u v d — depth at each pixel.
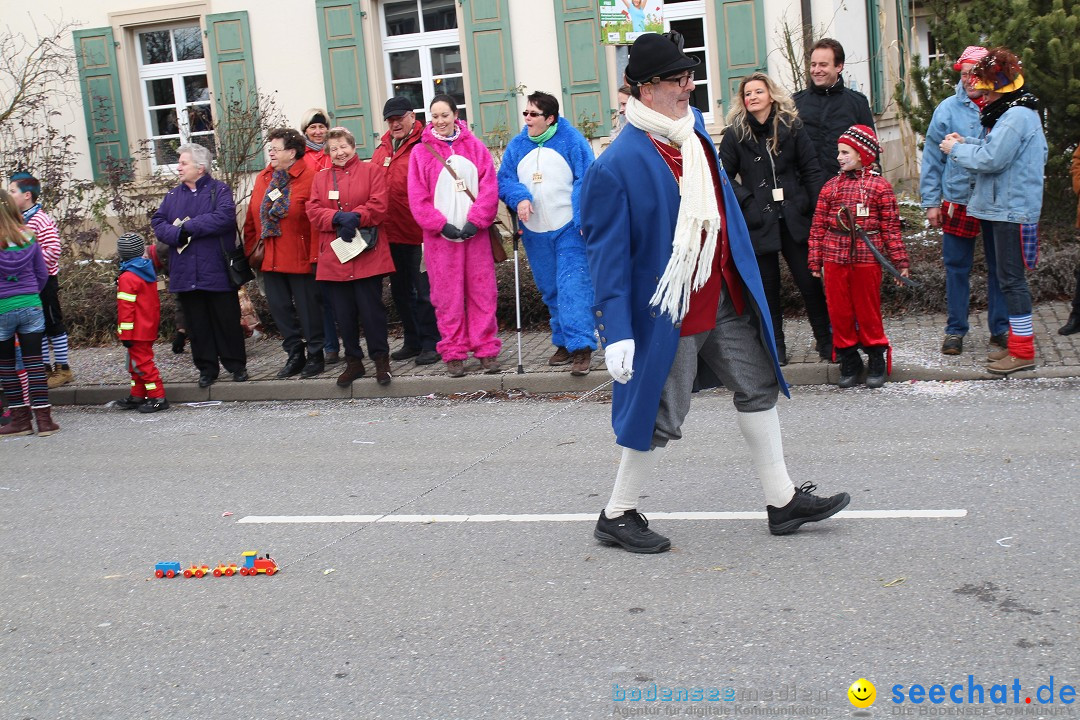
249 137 13.69
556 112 8.68
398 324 11.08
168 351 11.05
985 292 9.45
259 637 4.55
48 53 15.06
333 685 4.07
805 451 6.55
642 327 4.82
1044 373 7.68
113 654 4.50
